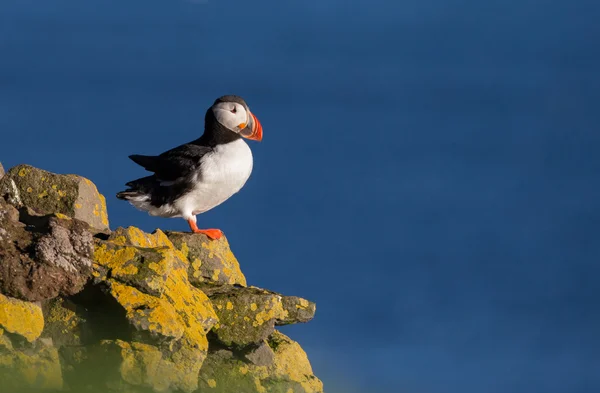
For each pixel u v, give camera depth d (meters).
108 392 11.04
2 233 11.12
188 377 11.41
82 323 11.23
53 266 11.01
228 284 13.37
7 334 10.64
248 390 12.41
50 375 10.89
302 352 13.37
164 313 11.23
